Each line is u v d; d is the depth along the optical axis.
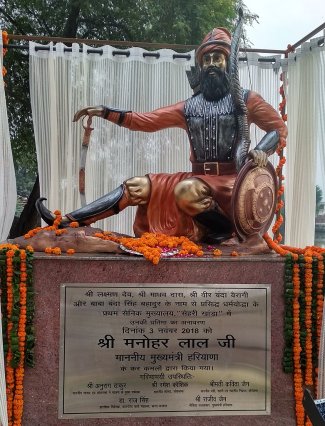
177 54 5.74
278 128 4.75
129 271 3.88
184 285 3.92
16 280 3.74
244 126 4.54
